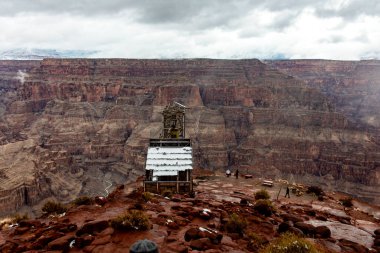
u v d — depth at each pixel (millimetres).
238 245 13609
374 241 17547
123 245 12164
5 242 13266
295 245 12586
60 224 14297
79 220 15281
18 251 12164
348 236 18266
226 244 13414
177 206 18547
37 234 13695
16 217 18516
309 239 16125
